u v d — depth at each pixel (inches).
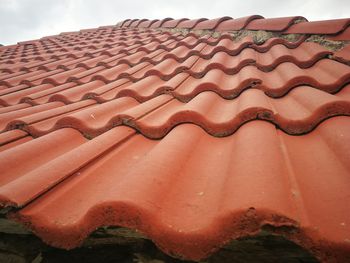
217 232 27.8
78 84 99.4
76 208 35.1
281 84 70.0
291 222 26.1
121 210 29.5
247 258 39.2
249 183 30.6
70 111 71.4
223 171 39.9
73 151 45.4
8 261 45.6
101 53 139.2
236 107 59.8
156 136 53.6
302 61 85.3
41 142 52.2
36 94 88.0
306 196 32.8
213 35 142.7
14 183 36.0
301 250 38.0
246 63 89.3
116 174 42.1
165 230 29.0
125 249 42.6
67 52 157.5
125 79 95.8
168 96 74.0
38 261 44.6
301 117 50.1
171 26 174.1
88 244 43.1
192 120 52.5
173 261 40.6
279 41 108.7
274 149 39.1
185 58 111.2
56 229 31.9
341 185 32.6
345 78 63.6
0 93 96.8
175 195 34.3
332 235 26.1
